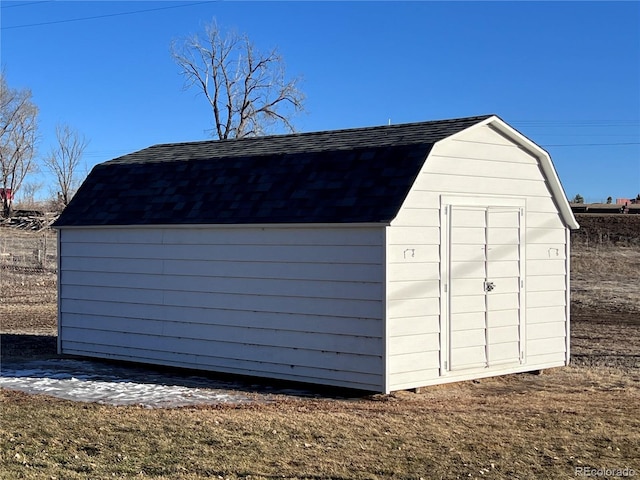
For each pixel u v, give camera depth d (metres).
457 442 8.27
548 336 12.90
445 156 11.38
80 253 14.20
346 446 8.02
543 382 12.05
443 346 11.30
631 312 21.19
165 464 7.30
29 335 17.31
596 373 12.81
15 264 30.83
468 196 11.66
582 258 34.53
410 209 10.88
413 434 8.54
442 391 11.23
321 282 11.20
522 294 12.45
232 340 12.19
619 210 55.91
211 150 14.76
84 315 14.16
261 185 12.41
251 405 10.00
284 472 7.14
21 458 7.39
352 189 11.21
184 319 12.78
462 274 11.55
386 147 11.62
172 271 12.93
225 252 12.27
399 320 10.73
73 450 7.71
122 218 13.46
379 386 10.61
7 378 12.01
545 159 12.66
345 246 10.95
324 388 11.38
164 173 14.10
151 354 13.20
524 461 7.67
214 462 7.38
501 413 9.71
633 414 9.72
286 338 11.58
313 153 12.47
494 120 11.85
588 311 21.39
